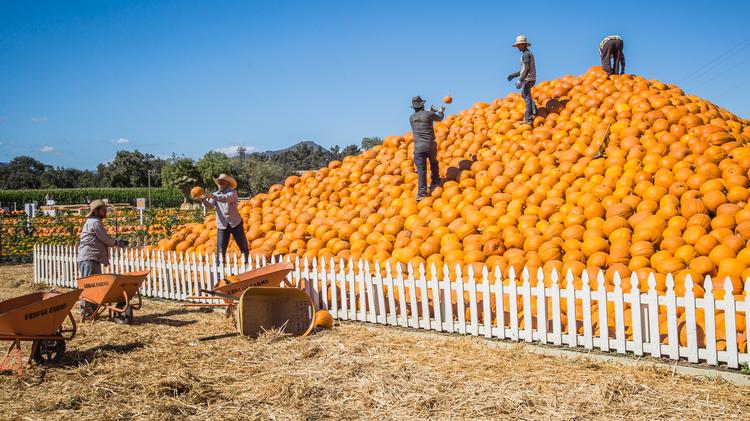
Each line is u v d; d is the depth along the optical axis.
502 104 16.70
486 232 10.23
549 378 6.24
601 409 5.39
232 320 9.17
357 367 6.74
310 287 9.88
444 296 8.31
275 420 5.35
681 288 7.91
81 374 6.84
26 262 19.86
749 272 7.94
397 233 11.47
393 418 5.36
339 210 13.23
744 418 5.16
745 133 12.90
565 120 14.35
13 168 176.25
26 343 8.42
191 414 5.55
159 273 12.41
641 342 6.80
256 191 74.25
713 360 6.40
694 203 9.36
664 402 5.53
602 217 9.99
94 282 9.35
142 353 7.68
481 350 7.37
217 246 12.06
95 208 10.39
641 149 11.49
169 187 75.31
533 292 7.53
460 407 5.54
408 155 14.88
